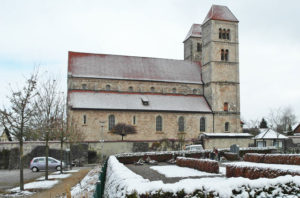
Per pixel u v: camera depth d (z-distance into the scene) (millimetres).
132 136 68375
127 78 75250
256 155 37062
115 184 12297
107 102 68938
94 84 72938
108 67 76312
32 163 45531
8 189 25906
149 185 9688
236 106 77500
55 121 36031
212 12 80250
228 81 77938
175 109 72188
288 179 10578
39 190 24406
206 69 80125
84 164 58375
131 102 71062
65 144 56375
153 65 81250
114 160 24797
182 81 79562
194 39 90812
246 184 10172
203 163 29750
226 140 68625
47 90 33656
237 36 80250
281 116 129375
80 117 65438
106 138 66562
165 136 70812
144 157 47844
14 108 26172
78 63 74562
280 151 58000
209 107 76500
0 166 51562
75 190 22078
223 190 9664
